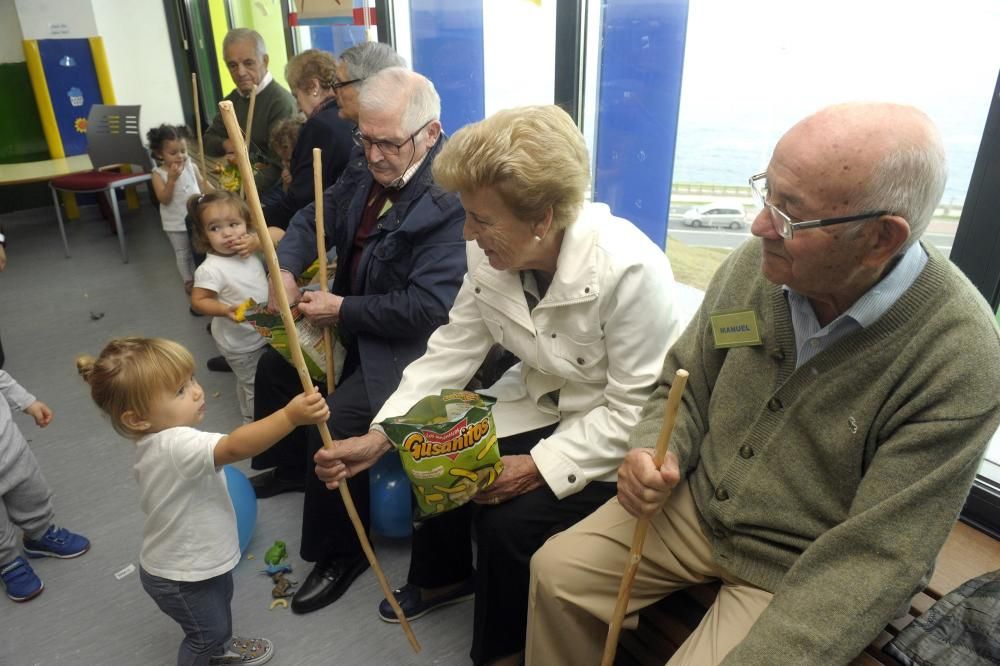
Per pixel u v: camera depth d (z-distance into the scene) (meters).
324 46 3.74
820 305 0.99
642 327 1.27
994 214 1.24
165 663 1.57
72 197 5.38
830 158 0.81
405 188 1.70
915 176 0.80
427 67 2.79
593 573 1.19
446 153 1.16
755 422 1.05
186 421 1.33
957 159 1.31
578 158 1.17
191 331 3.39
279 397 2.06
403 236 1.68
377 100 1.60
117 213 4.35
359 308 1.68
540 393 1.47
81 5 5.05
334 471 1.37
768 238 0.91
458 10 2.50
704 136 1.79
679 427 1.18
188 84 5.66
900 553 0.86
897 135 0.80
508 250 1.22
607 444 1.30
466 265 1.66
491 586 1.37
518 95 2.36
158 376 1.25
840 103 0.85
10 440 1.71
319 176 1.63
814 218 0.84
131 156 4.69
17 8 4.82
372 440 1.43
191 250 3.69
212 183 3.67
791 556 1.02
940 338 0.86
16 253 4.64
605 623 1.23
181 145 3.51
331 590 1.72
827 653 0.87
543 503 1.33
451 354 1.53
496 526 1.33
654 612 1.27
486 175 1.11
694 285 1.99
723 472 1.10
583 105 2.15
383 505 1.76
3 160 5.05
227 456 1.25
